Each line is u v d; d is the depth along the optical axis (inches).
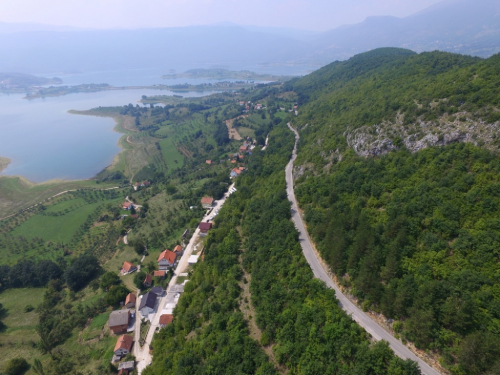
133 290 4424.2
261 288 3211.1
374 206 3543.3
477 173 2997.0
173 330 3432.6
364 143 4453.7
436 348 2245.3
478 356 1961.1
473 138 3289.9
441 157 3356.3
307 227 4040.4
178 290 4200.3
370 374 2176.4
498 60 3993.6
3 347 3678.6
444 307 2262.6
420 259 2719.0
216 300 3437.5
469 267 2471.7
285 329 2630.4
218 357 2679.6
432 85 4503.0
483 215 2691.9
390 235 3029.0
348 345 2309.3
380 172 3858.3
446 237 2765.7
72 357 3410.4
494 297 2235.5
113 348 3484.3
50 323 3917.3
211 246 4571.9
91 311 4067.4
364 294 2790.4
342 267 3065.9
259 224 4288.9
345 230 3380.9
